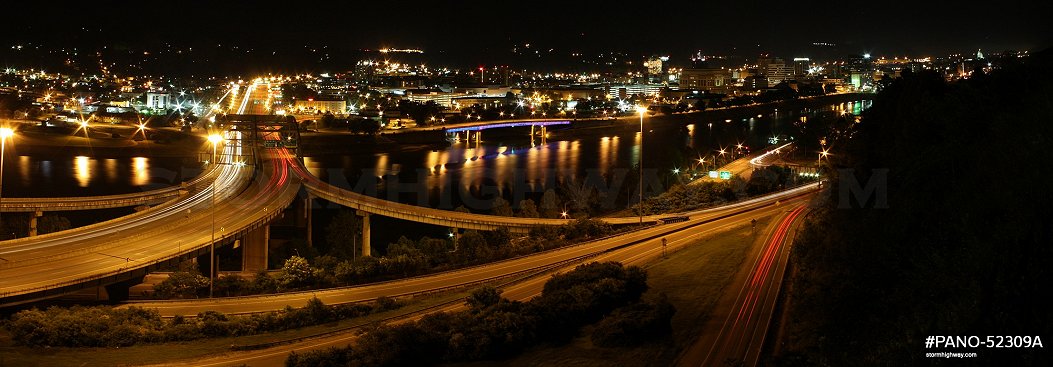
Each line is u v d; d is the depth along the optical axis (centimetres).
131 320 8350
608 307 8362
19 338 7650
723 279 9194
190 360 7294
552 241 12738
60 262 10212
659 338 7375
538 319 7669
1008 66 9419
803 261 8825
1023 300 4966
